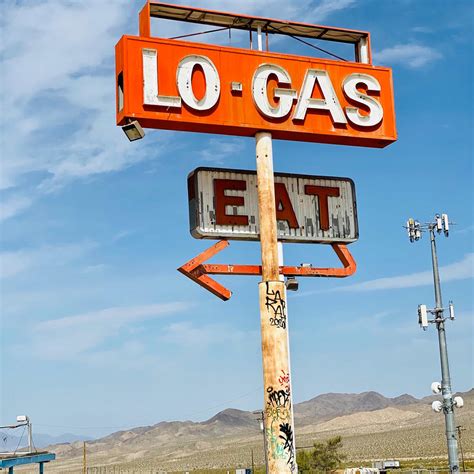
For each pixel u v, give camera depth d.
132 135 25.11
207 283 26.38
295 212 28.28
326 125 26.98
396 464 96.81
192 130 25.98
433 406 40.56
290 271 27.80
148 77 25.12
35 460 49.09
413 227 42.53
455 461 39.72
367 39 28.59
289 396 24.56
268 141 26.28
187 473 177.25
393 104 27.97
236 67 26.20
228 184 27.36
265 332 24.88
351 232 28.81
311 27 27.83
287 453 24.08
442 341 41.16
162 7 26.09
